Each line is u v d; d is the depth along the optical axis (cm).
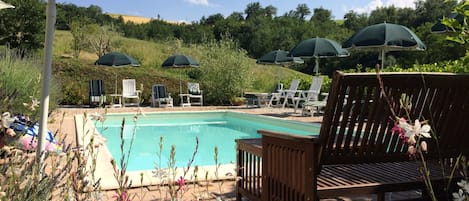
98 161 468
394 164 313
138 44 2795
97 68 1819
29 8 1762
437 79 251
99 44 2427
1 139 184
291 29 3553
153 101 1547
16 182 163
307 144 248
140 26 3628
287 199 272
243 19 4728
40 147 239
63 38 2616
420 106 260
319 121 975
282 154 279
